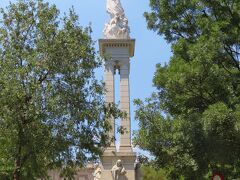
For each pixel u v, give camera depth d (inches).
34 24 879.7
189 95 826.8
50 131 825.5
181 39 888.9
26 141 815.1
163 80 872.9
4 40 861.8
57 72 845.8
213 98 813.2
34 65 826.8
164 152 842.2
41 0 896.3
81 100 857.5
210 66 786.8
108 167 1550.2
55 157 859.4
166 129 827.4
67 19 888.9
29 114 798.5
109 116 912.3
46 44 851.4
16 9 883.4
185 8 951.0
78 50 859.4
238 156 790.5
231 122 730.2
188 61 875.4
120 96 1692.9
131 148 1588.3
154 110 878.4
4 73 816.9
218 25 867.4
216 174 698.8
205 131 749.3
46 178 960.3
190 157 792.3
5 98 794.2
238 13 880.3
